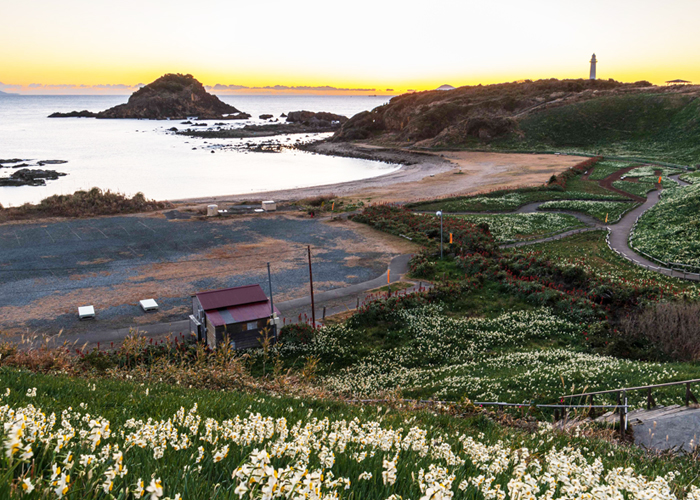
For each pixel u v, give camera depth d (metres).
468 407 15.74
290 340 36.50
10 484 2.51
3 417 4.11
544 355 32.06
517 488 3.48
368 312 40.81
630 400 20.77
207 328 36.66
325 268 55.31
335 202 91.06
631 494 3.95
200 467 3.77
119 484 3.13
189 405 9.38
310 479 2.76
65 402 9.27
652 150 156.00
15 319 41.00
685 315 33.25
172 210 83.38
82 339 37.69
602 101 190.50
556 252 61.22
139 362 28.98
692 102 174.38
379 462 4.62
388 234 69.31
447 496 3.00
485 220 78.69
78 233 67.75
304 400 13.56
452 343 36.72
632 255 59.66
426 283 50.22
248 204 90.19
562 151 163.25
